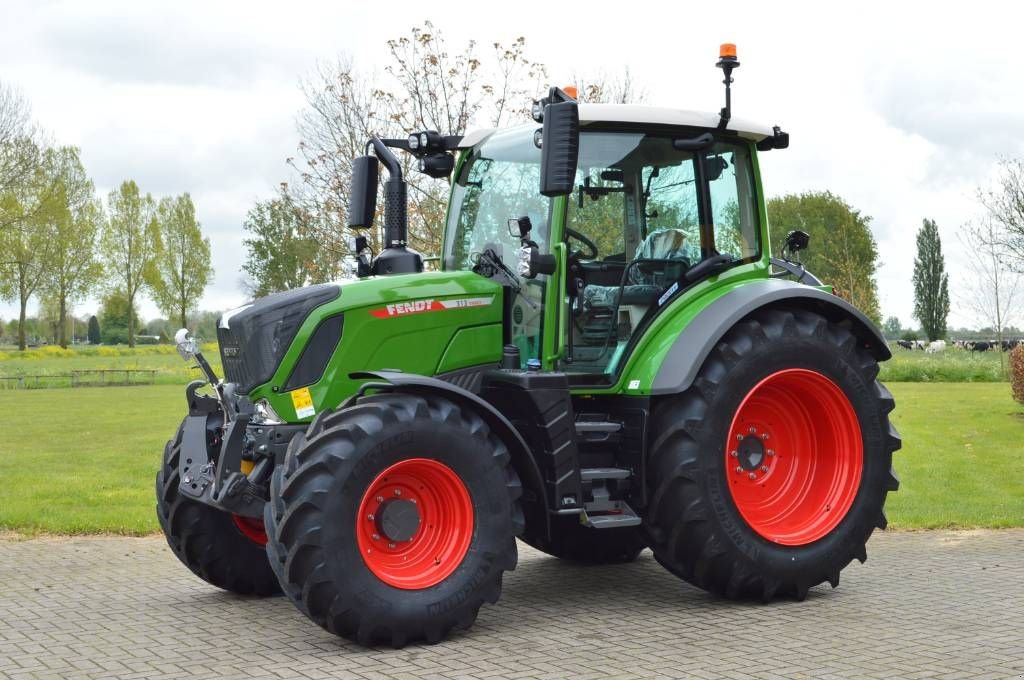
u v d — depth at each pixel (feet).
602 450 20.67
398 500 17.87
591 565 24.99
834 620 19.24
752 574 20.22
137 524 30.07
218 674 16.02
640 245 21.21
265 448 18.92
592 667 16.24
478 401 18.48
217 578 21.50
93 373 133.69
